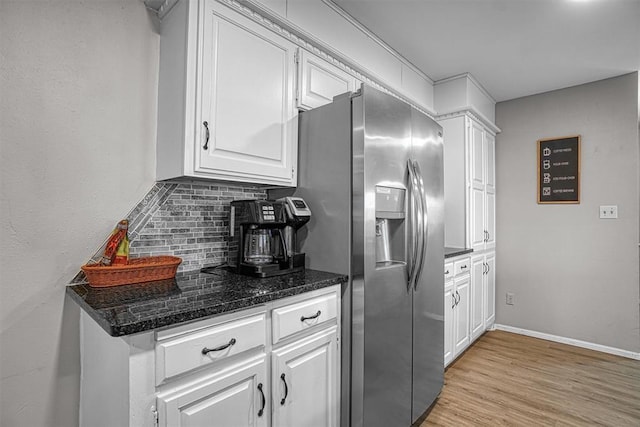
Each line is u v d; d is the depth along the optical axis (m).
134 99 1.45
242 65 1.46
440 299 2.07
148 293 1.19
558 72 2.85
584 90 3.07
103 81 1.37
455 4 1.95
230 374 1.10
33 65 1.21
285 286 1.31
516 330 3.38
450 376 2.45
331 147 1.62
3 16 1.14
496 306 3.51
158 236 1.53
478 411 2.01
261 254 1.62
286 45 1.66
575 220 3.09
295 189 1.79
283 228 1.64
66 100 1.28
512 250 3.43
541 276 3.26
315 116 1.69
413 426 1.86
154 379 0.92
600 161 2.98
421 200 1.76
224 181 1.58
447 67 2.78
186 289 1.25
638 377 2.44
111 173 1.40
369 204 1.52
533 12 2.02
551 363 2.67
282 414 1.27
